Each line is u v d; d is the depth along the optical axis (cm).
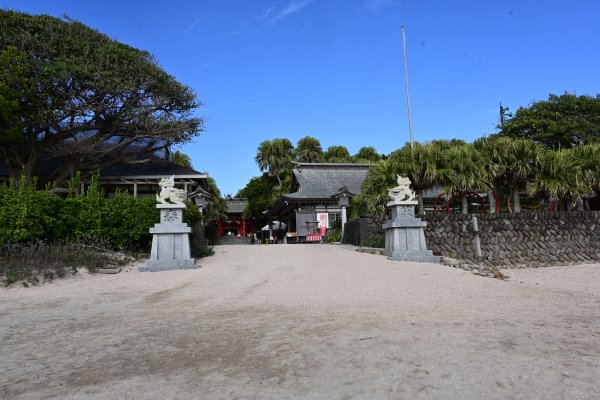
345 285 931
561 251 1741
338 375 385
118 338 536
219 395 348
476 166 1775
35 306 784
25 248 1141
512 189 1988
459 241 1695
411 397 334
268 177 4916
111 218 1334
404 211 1432
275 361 429
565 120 2916
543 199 2344
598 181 1848
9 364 442
